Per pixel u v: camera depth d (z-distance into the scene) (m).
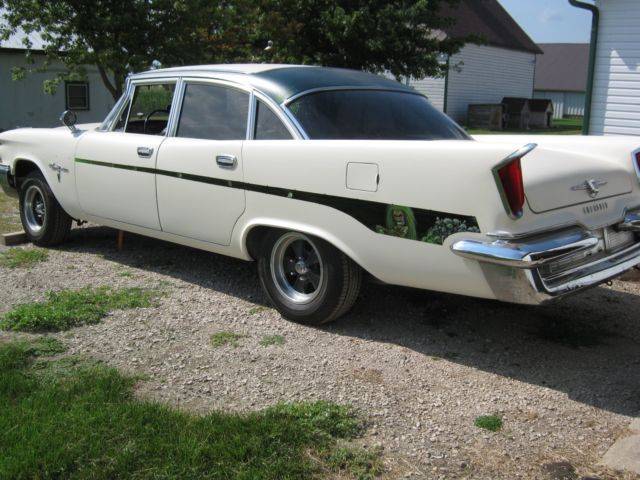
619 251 4.13
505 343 4.39
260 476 2.78
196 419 3.23
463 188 3.59
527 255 3.44
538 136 5.09
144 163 5.29
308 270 4.54
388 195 3.87
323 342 4.34
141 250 6.50
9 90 19.34
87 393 3.46
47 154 6.27
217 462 2.87
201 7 13.10
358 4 16.36
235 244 4.80
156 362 3.98
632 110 11.08
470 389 3.75
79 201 6.04
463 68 33.62
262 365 3.98
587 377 3.92
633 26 10.79
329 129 4.48
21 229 7.56
